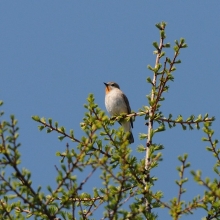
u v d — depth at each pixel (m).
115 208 10.81
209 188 10.12
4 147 10.34
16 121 10.37
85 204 13.71
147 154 14.73
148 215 12.22
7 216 11.43
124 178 10.91
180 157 11.28
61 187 11.06
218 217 11.89
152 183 13.16
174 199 11.31
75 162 10.80
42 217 11.57
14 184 10.62
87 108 13.62
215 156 12.90
